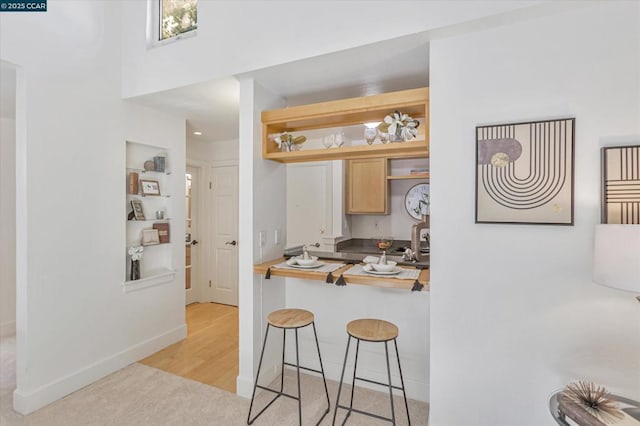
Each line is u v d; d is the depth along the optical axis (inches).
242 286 94.7
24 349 85.0
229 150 178.7
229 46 90.3
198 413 84.7
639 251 46.4
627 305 60.1
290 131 106.5
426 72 89.0
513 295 67.6
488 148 68.3
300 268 91.7
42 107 88.4
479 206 69.2
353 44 75.4
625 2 59.5
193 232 181.8
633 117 59.1
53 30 91.0
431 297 74.0
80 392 94.1
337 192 162.6
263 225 99.6
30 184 85.7
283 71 88.0
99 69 102.7
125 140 111.0
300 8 81.0
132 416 83.4
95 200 101.9
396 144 83.3
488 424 69.7
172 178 129.0
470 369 71.0
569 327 63.7
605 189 59.9
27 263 85.1
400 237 172.1
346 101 88.0
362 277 81.2
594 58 61.4
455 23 66.4
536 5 60.6
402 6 71.0
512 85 66.9
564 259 63.7
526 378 66.8
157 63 102.3
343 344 102.6
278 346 106.7
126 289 111.0
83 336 98.2
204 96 106.9
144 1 105.7
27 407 84.0
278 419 82.7
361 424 81.3
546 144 64.1
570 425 48.4
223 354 120.0
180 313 133.0
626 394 60.3
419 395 92.5
